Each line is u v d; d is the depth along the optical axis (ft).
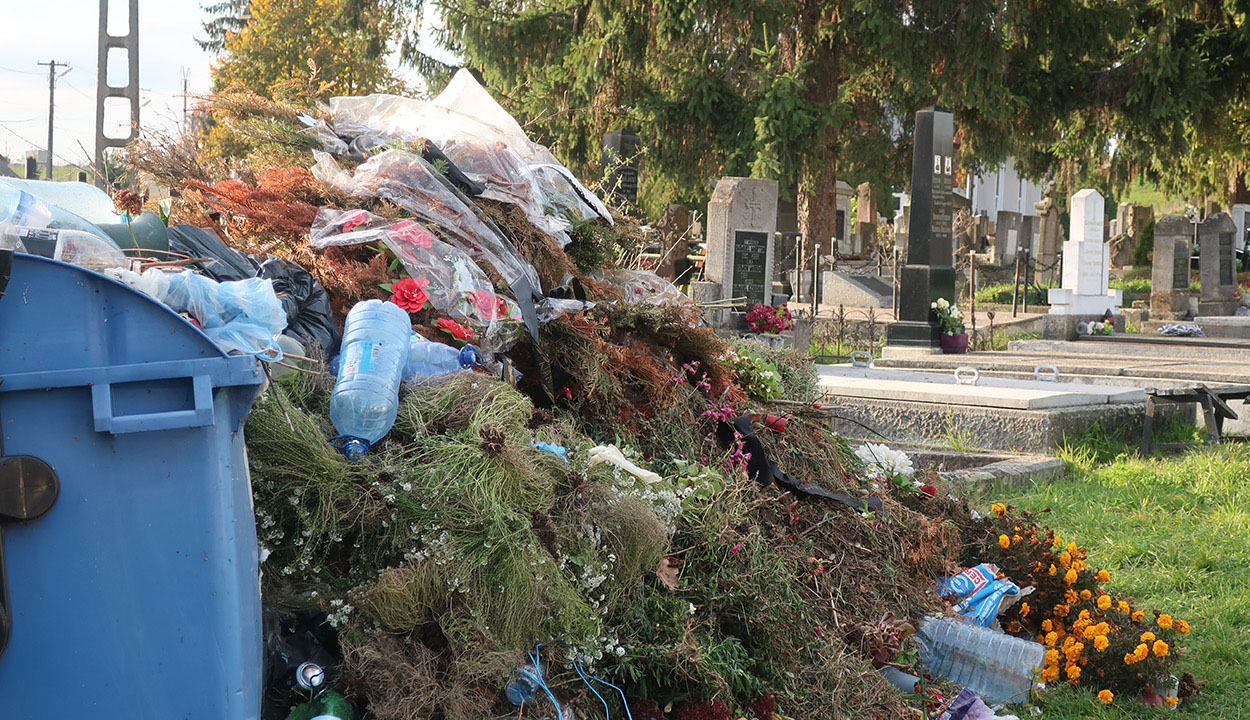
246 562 8.41
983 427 32.78
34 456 7.80
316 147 15.51
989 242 118.21
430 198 14.26
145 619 7.97
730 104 84.07
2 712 7.82
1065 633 15.76
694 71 83.56
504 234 14.88
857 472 17.34
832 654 12.44
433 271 13.23
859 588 14.14
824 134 82.43
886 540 15.38
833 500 15.40
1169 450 32.45
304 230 13.67
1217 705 14.48
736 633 11.95
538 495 10.30
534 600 9.59
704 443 14.82
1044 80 90.68
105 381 7.80
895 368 48.11
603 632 10.62
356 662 9.11
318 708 8.84
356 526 9.82
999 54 81.92
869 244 117.19
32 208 9.96
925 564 15.53
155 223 11.73
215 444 8.06
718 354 16.14
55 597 7.85
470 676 9.30
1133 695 14.60
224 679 8.04
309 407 10.49
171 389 7.97
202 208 14.21
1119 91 88.58
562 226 16.01
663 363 15.48
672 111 84.79
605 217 17.34
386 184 14.24
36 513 7.77
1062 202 136.46
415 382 11.05
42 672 7.87
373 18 91.66
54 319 7.83
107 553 7.91
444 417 10.66
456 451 10.06
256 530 9.25
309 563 9.65
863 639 13.23
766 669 11.87
